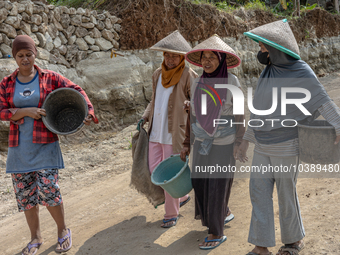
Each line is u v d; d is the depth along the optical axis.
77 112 3.41
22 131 3.03
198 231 3.17
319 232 2.73
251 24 11.23
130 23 8.13
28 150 3.02
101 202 4.20
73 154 6.19
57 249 3.13
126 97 7.75
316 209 3.07
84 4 9.36
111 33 7.85
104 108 7.50
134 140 3.72
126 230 3.40
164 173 3.30
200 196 2.87
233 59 2.90
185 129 3.40
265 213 2.52
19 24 6.29
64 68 7.02
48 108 3.10
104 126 7.40
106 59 7.71
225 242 2.85
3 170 5.56
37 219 3.26
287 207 2.49
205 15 9.67
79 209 4.08
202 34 9.50
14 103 3.05
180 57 3.38
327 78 12.18
